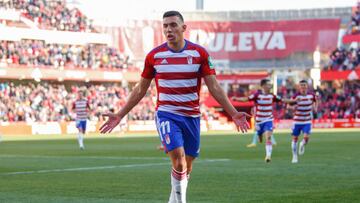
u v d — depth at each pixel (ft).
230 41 341.21
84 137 223.71
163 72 43.11
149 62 43.50
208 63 43.06
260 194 58.95
